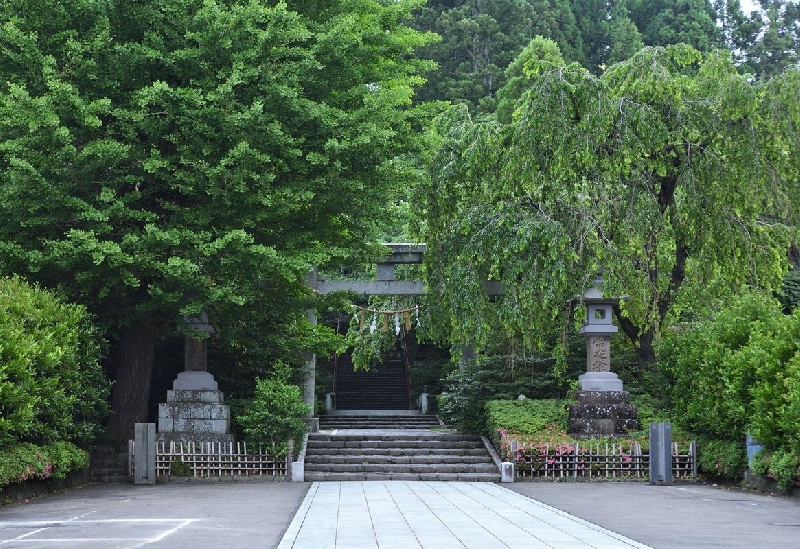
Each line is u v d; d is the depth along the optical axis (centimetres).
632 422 2119
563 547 879
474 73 5556
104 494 1608
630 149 2058
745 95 2070
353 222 2072
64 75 1745
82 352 1784
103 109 1683
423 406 3462
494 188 2250
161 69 1822
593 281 2123
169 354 2386
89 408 1789
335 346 2395
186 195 1880
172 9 1770
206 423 2025
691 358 2002
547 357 2419
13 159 1590
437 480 1984
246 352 2330
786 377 1579
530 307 2070
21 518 1198
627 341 2473
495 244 2131
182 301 1864
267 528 1058
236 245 1728
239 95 1812
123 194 1888
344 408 3775
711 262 2166
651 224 2088
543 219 2117
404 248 2506
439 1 6388
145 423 1888
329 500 1446
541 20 5944
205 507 1341
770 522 1139
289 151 1777
